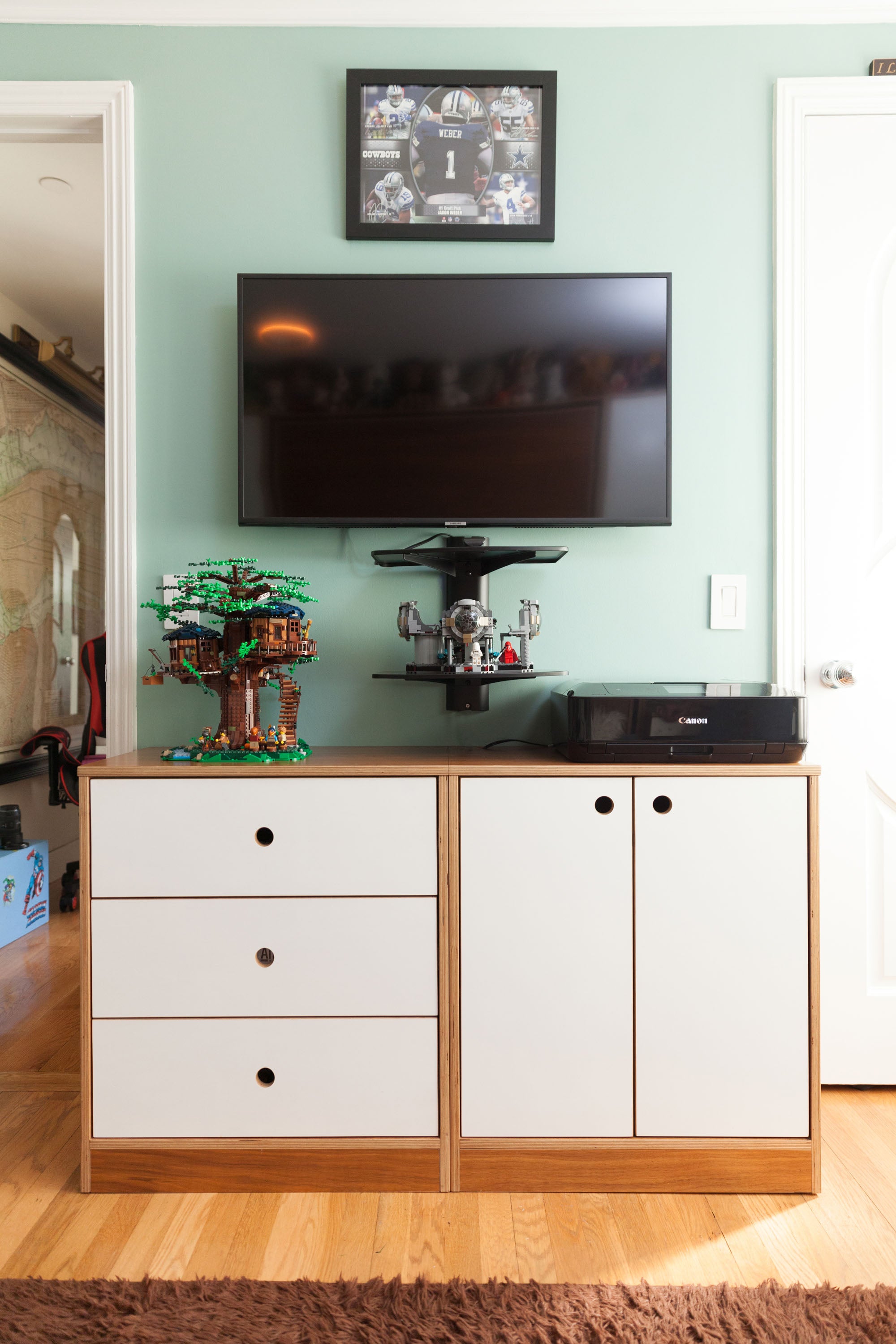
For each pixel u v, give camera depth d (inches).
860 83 73.6
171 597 74.5
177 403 74.7
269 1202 58.1
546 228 74.1
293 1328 46.3
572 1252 52.9
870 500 75.5
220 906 59.3
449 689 72.1
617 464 72.1
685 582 75.4
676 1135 59.4
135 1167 59.2
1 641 131.7
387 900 59.4
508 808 59.4
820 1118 64.0
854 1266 51.8
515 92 74.0
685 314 75.2
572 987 59.3
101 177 102.4
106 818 59.4
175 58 74.4
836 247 74.9
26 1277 50.5
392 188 74.0
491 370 71.9
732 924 59.5
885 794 76.0
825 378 75.1
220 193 74.7
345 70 74.4
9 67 74.5
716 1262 52.1
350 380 71.8
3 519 132.6
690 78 74.8
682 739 60.2
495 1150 59.1
